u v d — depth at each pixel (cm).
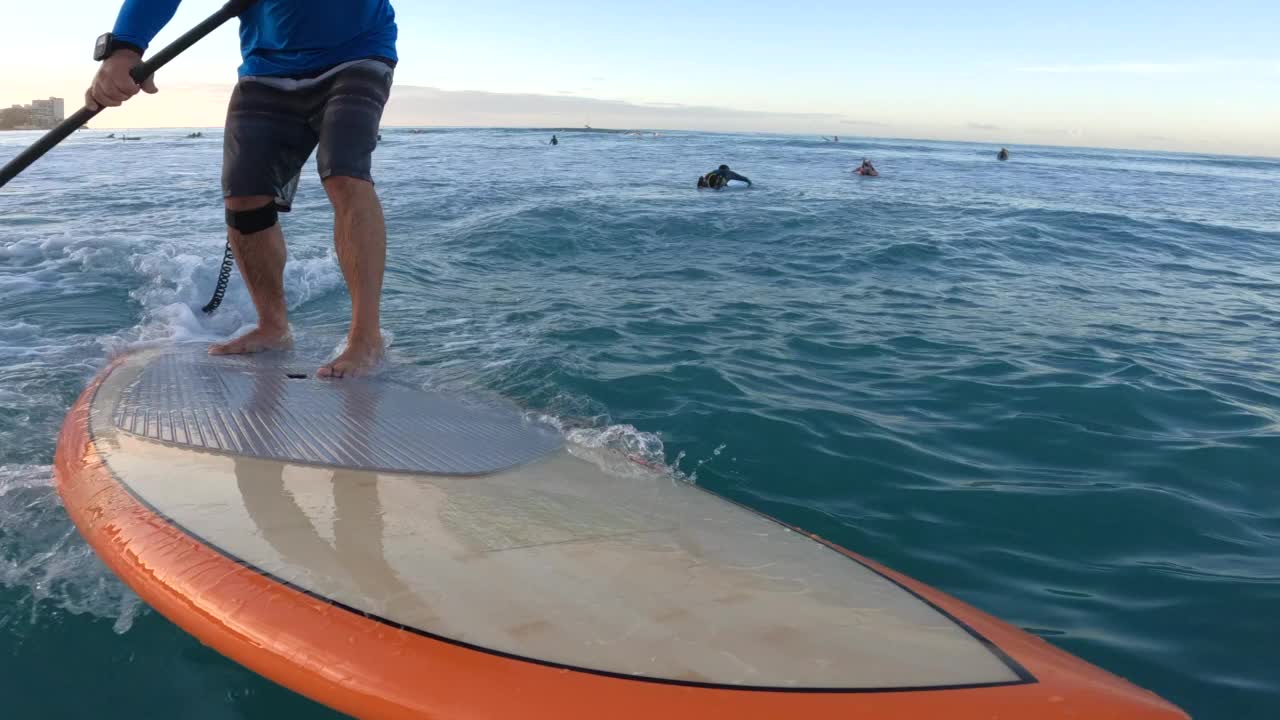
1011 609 196
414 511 180
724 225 873
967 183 1847
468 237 745
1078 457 290
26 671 158
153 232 689
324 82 307
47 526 208
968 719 109
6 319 403
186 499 181
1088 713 111
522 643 127
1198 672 171
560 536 171
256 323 418
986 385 368
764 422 308
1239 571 214
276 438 225
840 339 446
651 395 333
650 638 130
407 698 119
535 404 307
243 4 277
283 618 136
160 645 167
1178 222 1084
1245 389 369
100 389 266
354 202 304
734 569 158
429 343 390
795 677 119
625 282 588
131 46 259
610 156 2597
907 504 249
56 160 1800
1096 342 453
